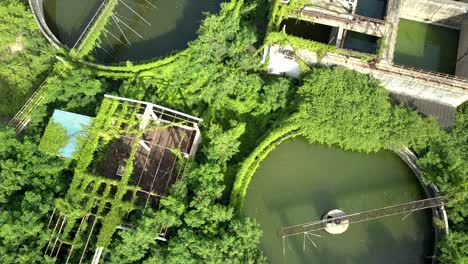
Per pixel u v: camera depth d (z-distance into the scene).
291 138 47.41
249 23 48.53
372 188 46.44
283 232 44.94
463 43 47.22
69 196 41.16
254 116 47.53
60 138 42.72
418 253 44.56
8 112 48.81
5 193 41.34
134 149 42.31
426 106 46.16
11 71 49.38
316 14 44.66
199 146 47.12
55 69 47.72
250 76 46.47
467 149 44.03
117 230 41.75
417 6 46.53
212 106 47.50
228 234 40.38
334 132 44.50
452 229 43.28
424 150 44.75
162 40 52.03
